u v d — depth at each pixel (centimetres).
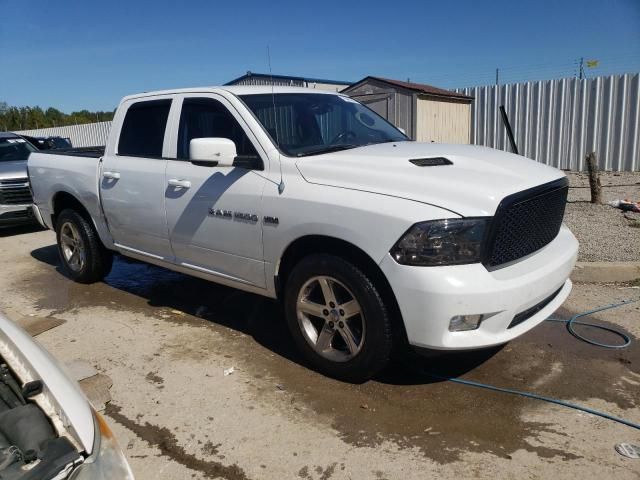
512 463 280
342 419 323
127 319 491
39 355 217
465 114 1351
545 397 341
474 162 361
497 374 372
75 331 467
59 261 724
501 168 353
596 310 475
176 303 529
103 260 583
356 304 339
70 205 597
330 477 275
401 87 1198
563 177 382
